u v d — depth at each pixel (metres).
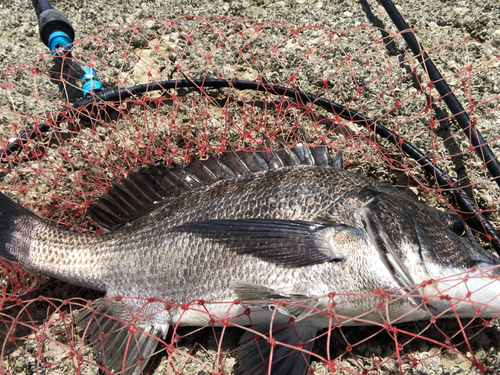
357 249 0.30
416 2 0.56
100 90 0.46
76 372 0.30
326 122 0.46
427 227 0.32
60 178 0.43
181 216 0.34
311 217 0.32
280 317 0.32
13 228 0.35
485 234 0.38
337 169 0.35
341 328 0.35
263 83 0.46
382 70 0.49
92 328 0.34
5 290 0.33
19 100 0.47
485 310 0.31
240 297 0.31
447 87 0.43
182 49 0.52
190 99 0.48
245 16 0.55
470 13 0.54
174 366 0.33
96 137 0.44
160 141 0.45
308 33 0.52
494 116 0.46
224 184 0.36
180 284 0.32
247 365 0.31
